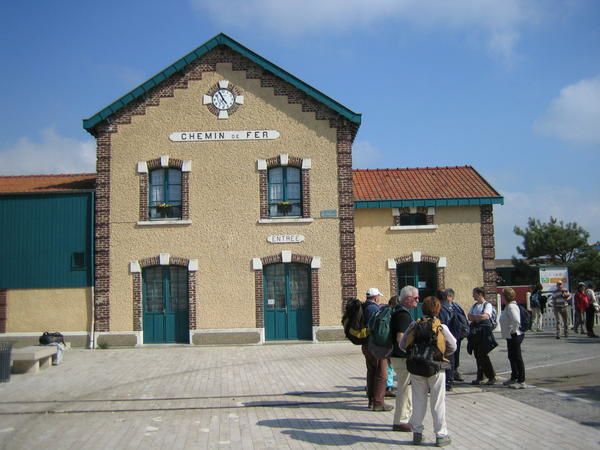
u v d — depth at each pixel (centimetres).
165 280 2075
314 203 2103
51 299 2050
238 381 1367
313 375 1429
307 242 2086
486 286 2281
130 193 2089
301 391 1233
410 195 2314
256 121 2123
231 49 2131
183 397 1200
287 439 866
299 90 2130
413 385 835
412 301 936
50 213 2083
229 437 887
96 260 2053
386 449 803
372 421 966
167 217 2105
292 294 2094
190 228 2078
